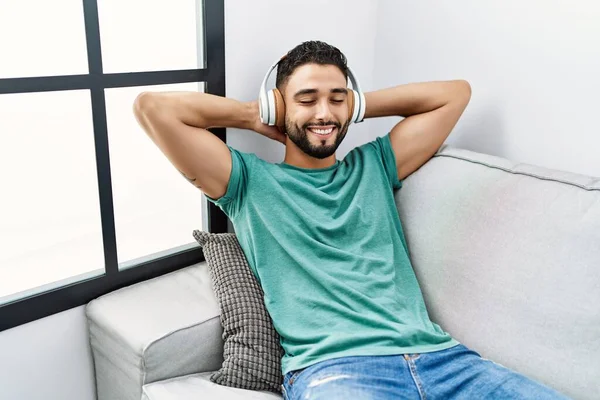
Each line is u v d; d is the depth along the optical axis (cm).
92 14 119
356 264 130
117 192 172
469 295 130
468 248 133
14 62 131
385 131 191
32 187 158
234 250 137
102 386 135
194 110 127
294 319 124
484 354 125
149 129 123
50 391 132
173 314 124
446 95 149
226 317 123
